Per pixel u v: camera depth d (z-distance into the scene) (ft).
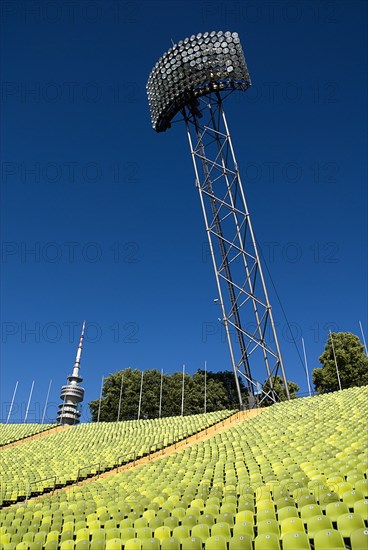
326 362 204.74
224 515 48.47
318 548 37.14
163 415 237.25
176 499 61.05
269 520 43.34
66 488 91.15
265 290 146.72
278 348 141.28
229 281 155.12
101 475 98.63
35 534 57.31
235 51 169.78
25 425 191.72
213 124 173.78
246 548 40.83
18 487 91.71
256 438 93.81
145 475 82.58
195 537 43.70
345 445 67.36
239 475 66.54
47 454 130.21
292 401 131.44
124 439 138.62
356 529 36.76
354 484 47.98
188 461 86.89
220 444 95.71
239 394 144.46
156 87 181.06
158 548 45.52
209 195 163.84
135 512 59.82
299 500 47.24
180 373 252.83
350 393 118.83
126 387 243.19
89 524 57.93
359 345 204.23
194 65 169.37
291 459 66.74
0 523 64.85
